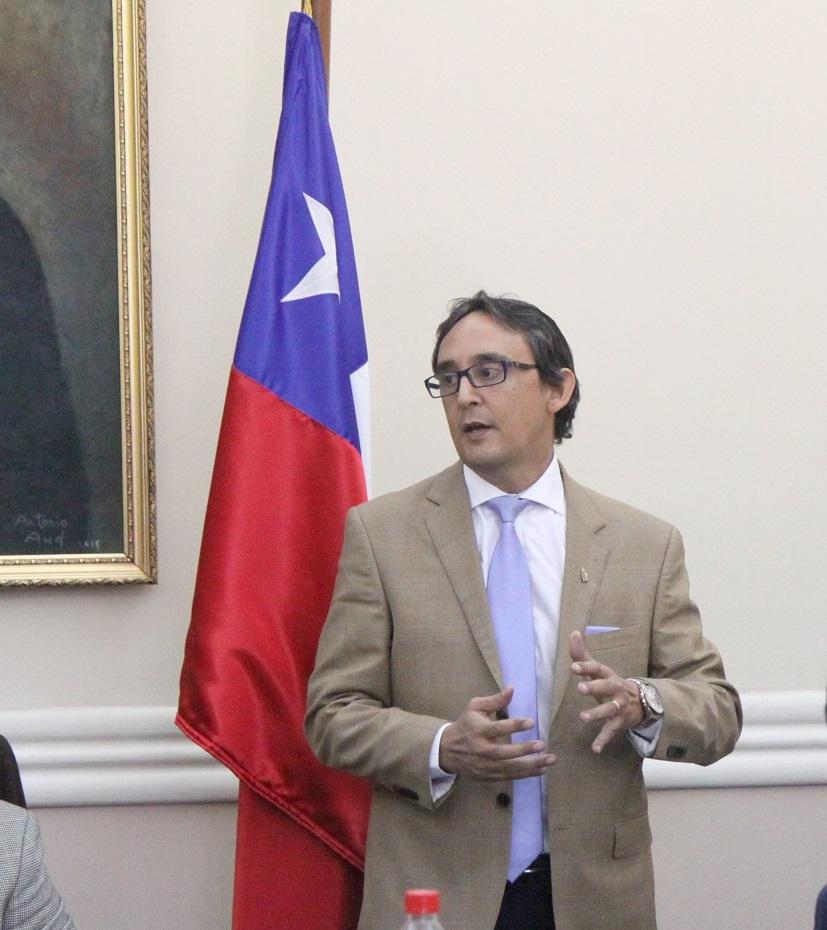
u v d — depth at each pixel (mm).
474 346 4070
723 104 5691
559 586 4066
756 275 5680
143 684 5344
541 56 5645
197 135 5496
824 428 5672
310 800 4688
